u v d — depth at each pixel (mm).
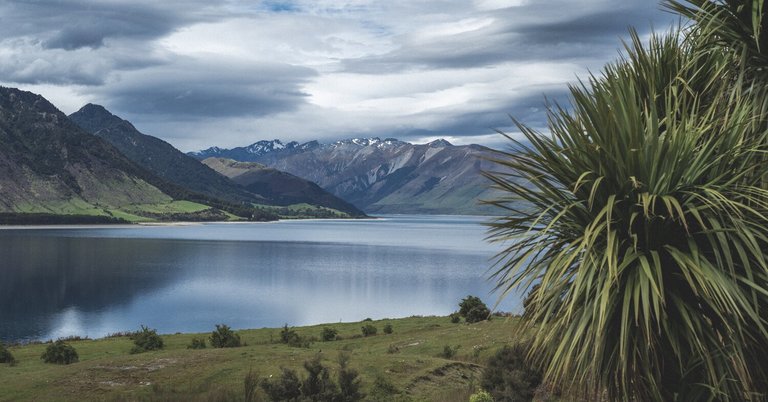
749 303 7203
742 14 8625
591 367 7371
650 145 7613
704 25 9117
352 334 55625
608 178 7746
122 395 27078
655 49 9297
